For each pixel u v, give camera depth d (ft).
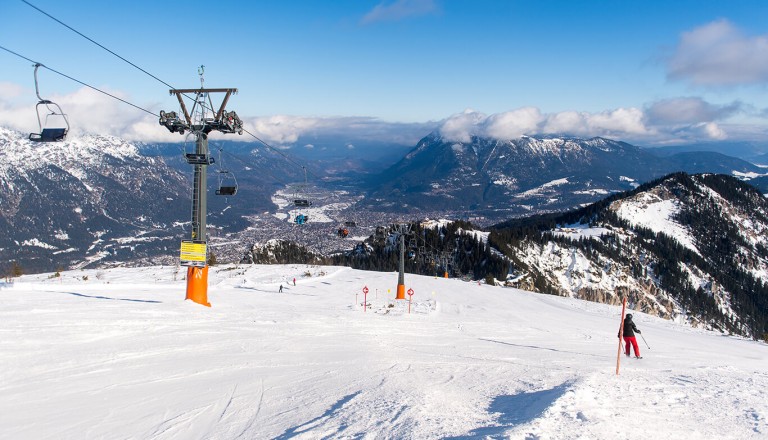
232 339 63.82
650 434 28.02
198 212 99.71
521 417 30.81
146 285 156.66
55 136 66.90
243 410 35.99
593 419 29.68
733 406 37.04
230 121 99.25
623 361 66.90
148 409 35.91
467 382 45.11
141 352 53.11
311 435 28.94
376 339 73.97
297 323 83.41
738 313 482.28
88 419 33.65
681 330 159.63
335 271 259.60
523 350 74.02
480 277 365.20
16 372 43.27
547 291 366.84
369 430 29.12
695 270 539.70
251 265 291.79
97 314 71.72
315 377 46.42
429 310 141.08
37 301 87.20
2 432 31.04
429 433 27.73
